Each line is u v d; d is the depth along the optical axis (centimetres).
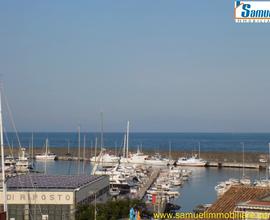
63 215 6844
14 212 6825
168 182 13562
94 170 14375
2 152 6000
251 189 4331
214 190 13150
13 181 7525
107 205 6781
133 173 14538
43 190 6900
